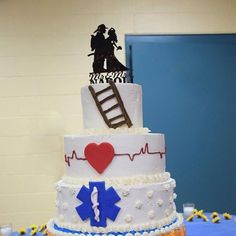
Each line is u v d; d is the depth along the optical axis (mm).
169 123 3209
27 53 3225
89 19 3217
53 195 3236
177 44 3223
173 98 3217
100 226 1671
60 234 1722
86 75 3217
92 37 2035
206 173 3227
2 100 3209
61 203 1800
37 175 3230
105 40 2012
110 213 1664
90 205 1681
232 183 3232
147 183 1735
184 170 3217
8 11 3207
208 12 3250
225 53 3252
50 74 3219
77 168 1793
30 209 3230
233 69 3248
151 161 1781
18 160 3223
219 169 3236
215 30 3252
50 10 3213
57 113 3217
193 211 2719
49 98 3215
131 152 1732
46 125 3221
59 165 3232
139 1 3230
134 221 1683
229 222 2541
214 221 2537
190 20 3242
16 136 3219
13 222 3215
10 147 3217
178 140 3209
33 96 3213
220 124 3238
